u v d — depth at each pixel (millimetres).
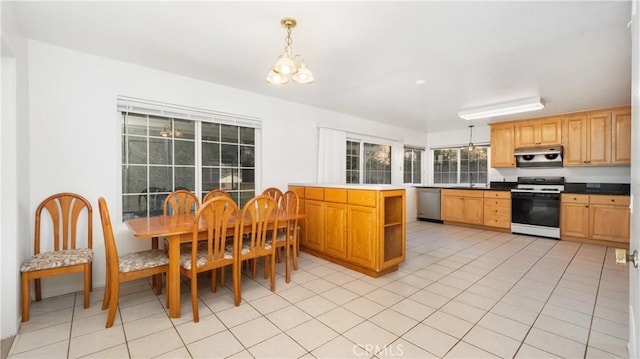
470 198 5684
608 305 2396
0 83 1966
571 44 2355
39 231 2395
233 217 2811
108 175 2770
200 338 1935
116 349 1813
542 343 1882
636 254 929
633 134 1040
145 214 3080
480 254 3893
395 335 1975
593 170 4875
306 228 3896
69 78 2566
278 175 4109
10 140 1982
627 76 3045
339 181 4859
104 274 2766
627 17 1946
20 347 1826
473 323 2125
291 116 4246
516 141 5352
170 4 1877
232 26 2145
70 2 1858
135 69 2906
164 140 3203
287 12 1946
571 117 4766
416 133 6711
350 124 5117
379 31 2186
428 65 2834
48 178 2482
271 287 2705
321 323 2127
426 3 1830
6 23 1793
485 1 1803
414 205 6551
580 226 4500
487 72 2988
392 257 3238
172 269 2191
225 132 3666
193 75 3199
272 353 1781
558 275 3094
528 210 4973
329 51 2537
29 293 2316
